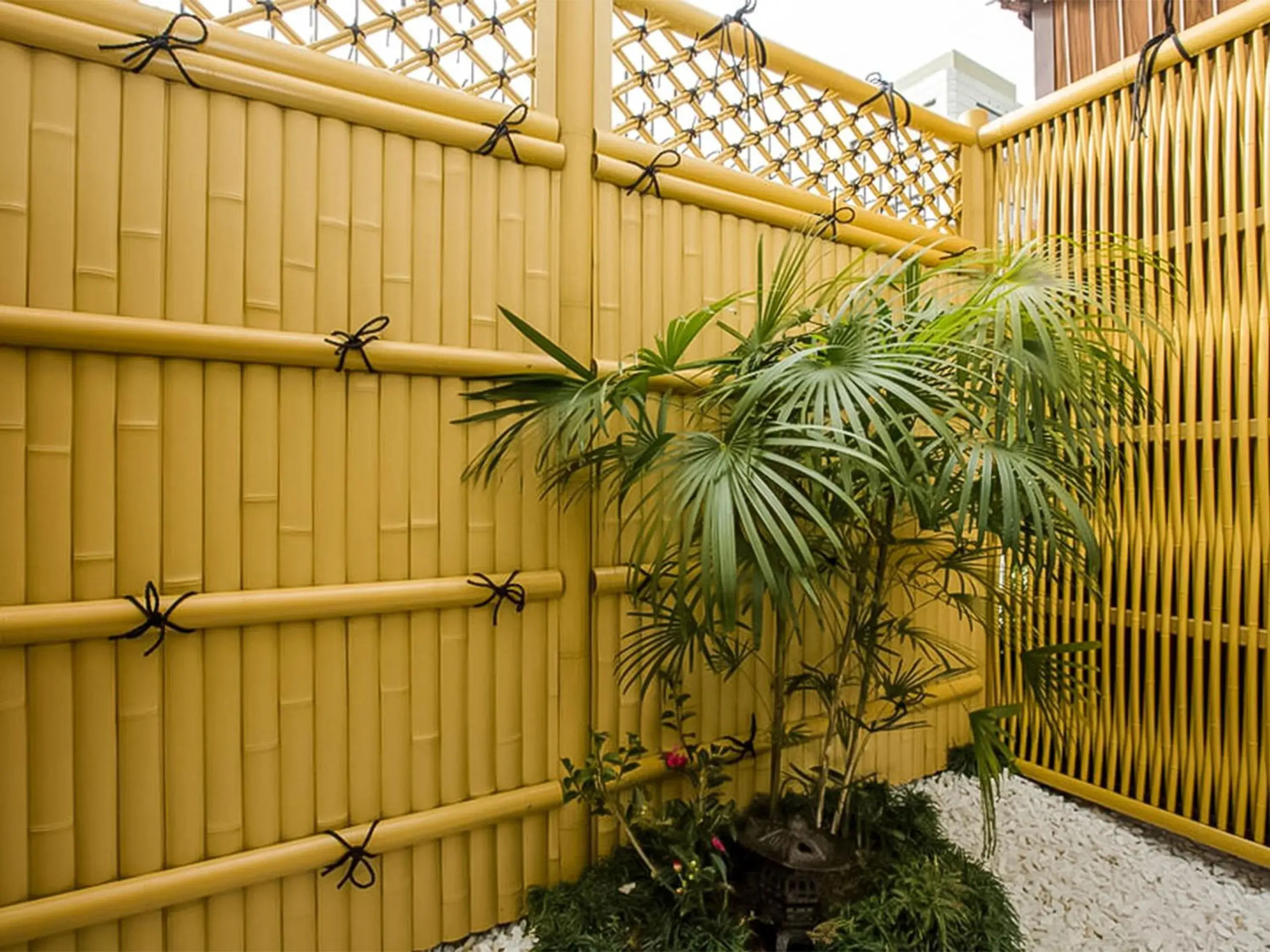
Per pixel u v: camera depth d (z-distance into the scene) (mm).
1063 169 2199
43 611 1120
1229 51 1817
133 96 1194
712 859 1450
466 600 1490
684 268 1800
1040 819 2062
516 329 1542
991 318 1408
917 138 2293
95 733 1182
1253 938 1533
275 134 1312
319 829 1371
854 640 1686
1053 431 1604
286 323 1319
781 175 2010
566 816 1624
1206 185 1865
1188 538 1905
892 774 2225
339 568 1381
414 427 1457
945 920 1404
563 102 1614
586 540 1654
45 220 1132
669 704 1782
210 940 1275
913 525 2127
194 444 1252
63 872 1159
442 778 1492
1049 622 2240
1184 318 1907
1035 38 2479
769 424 1389
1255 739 1778
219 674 1281
